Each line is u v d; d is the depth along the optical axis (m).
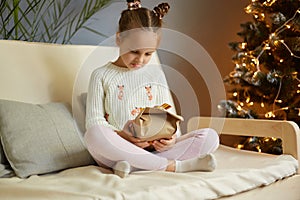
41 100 1.48
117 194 0.95
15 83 1.43
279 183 1.36
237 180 1.21
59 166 1.29
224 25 2.40
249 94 1.97
